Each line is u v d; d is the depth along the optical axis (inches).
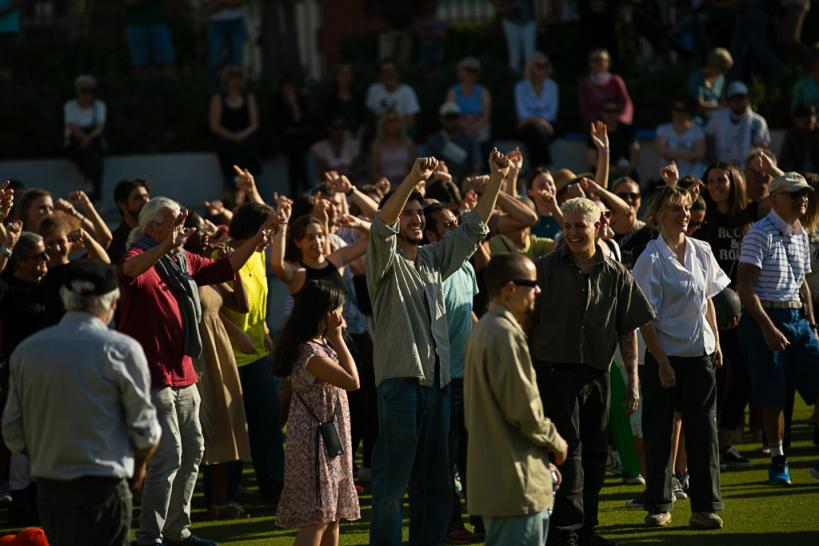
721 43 2055.9
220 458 920.9
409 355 761.6
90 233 1017.5
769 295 999.0
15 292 922.1
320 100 1980.8
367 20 2534.5
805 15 2138.3
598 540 816.3
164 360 778.8
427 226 904.3
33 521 930.1
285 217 852.6
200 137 1958.7
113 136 1941.4
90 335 609.6
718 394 1067.3
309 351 752.3
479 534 853.2
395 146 1770.4
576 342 792.3
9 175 1888.5
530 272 653.9
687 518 896.3
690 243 878.4
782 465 997.8
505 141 1940.2
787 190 989.8
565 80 2121.1
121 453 611.5
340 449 756.0
